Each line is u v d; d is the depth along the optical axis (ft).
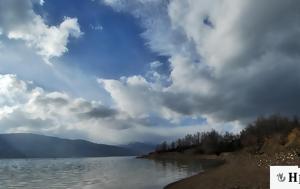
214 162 437.99
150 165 445.37
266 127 533.55
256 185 111.45
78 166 519.60
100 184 194.29
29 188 187.52
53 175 298.76
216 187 122.01
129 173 289.53
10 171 391.86
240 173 155.22
